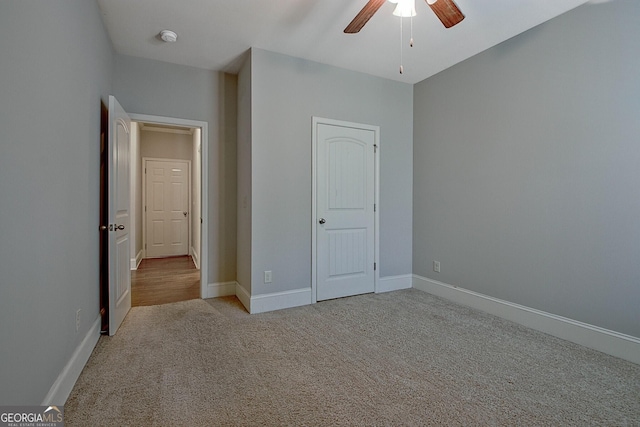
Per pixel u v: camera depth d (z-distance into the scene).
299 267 3.27
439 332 2.59
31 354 1.29
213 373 1.93
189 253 6.44
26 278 1.25
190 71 3.38
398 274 3.91
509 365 2.05
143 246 6.06
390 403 1.65
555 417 1.55
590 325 2.32
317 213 3.37
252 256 3.02
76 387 1.77
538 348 2.31
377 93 3.71
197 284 4.13
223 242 3.57
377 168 3.72
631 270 2.12
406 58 3.24
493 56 2.99
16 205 1.18
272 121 3.10
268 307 3.10
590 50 2.31
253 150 3.01
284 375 1.92
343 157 3.51
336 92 3.44
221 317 2.90
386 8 2.40
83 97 2.00
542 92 2.61
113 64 3.00
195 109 3.41
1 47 1.08
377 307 3.21
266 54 3.06
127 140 2.92
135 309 3.10
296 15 2.48
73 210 1.82
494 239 3.01
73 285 1.81
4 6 1.10
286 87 3.17
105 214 2.64
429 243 3.74
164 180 6.24
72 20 1.78
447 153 3.50
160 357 2.12
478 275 3.16
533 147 2.68
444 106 3.53
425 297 3.56
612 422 1.51
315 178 3.33
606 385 1.83
